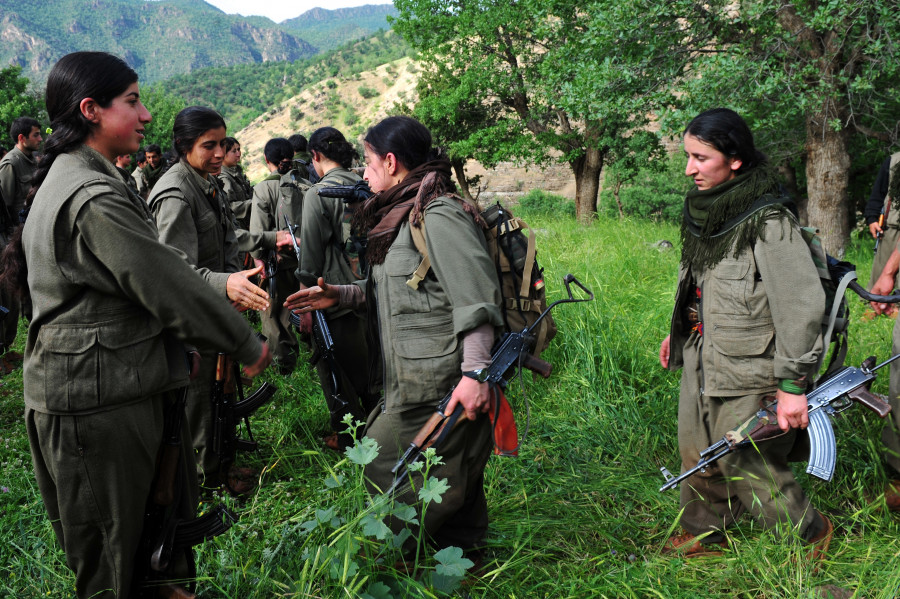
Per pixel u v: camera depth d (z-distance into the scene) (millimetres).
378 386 2299
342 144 3643
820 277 2172
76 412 1671
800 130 11305
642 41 9055
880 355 3969
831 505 2723
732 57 8156
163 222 2789
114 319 1704
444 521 2145
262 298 2271
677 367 2625
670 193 22594
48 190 1666
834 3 7309
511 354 2119
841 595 2115
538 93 17000
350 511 2148
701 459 2301
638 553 2494
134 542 1828
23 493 2809
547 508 2775
